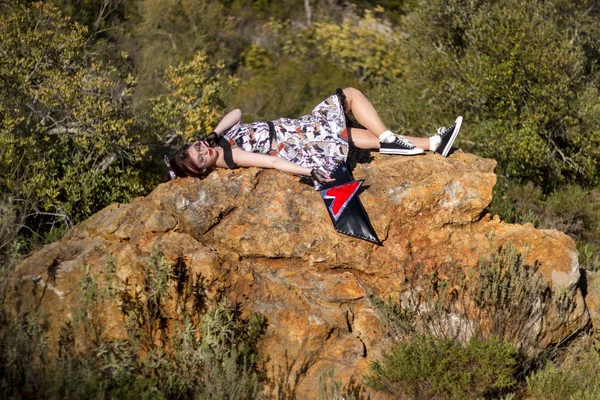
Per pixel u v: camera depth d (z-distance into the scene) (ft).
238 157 15.87
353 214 15.25
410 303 15.31
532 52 35.37
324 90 51.72
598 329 16.35
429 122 37.96
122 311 14.03
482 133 35.94
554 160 35.50
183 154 15.78
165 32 47.93
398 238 15.64
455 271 15.58
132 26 45.60
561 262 15.60
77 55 30.04
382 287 15.48
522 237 15.74
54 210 24.22
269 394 14.23
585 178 36.19
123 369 12.85
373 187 16.07
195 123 29.14
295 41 57.77
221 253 15.12
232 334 14.07
